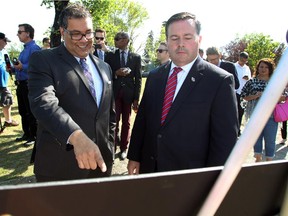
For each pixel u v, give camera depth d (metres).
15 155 5.44
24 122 6.18
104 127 2.46
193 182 0.88
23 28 6.01
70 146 1.87
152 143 2.35
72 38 2.26
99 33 5.48
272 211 1.12
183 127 2.14
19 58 6.06
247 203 1.04
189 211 0.90
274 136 4.83
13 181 4.40
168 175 0.84
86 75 2.38
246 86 5.55
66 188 0.73
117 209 0.81
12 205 0.69
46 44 9.05
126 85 5.38
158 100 2.34
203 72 2.19
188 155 2.14
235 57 29.89
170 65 2.42
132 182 0.80
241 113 6.48
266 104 0.81
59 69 2.23
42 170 2.31
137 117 2.61
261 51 24.11
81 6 2.35
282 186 1.10
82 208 0.76
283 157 6.12
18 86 5.99
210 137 2.17
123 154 5.44
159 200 0.85
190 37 2.15
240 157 0.83
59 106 2.05
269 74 5.39
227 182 0.85
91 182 0.75
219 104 2.10
